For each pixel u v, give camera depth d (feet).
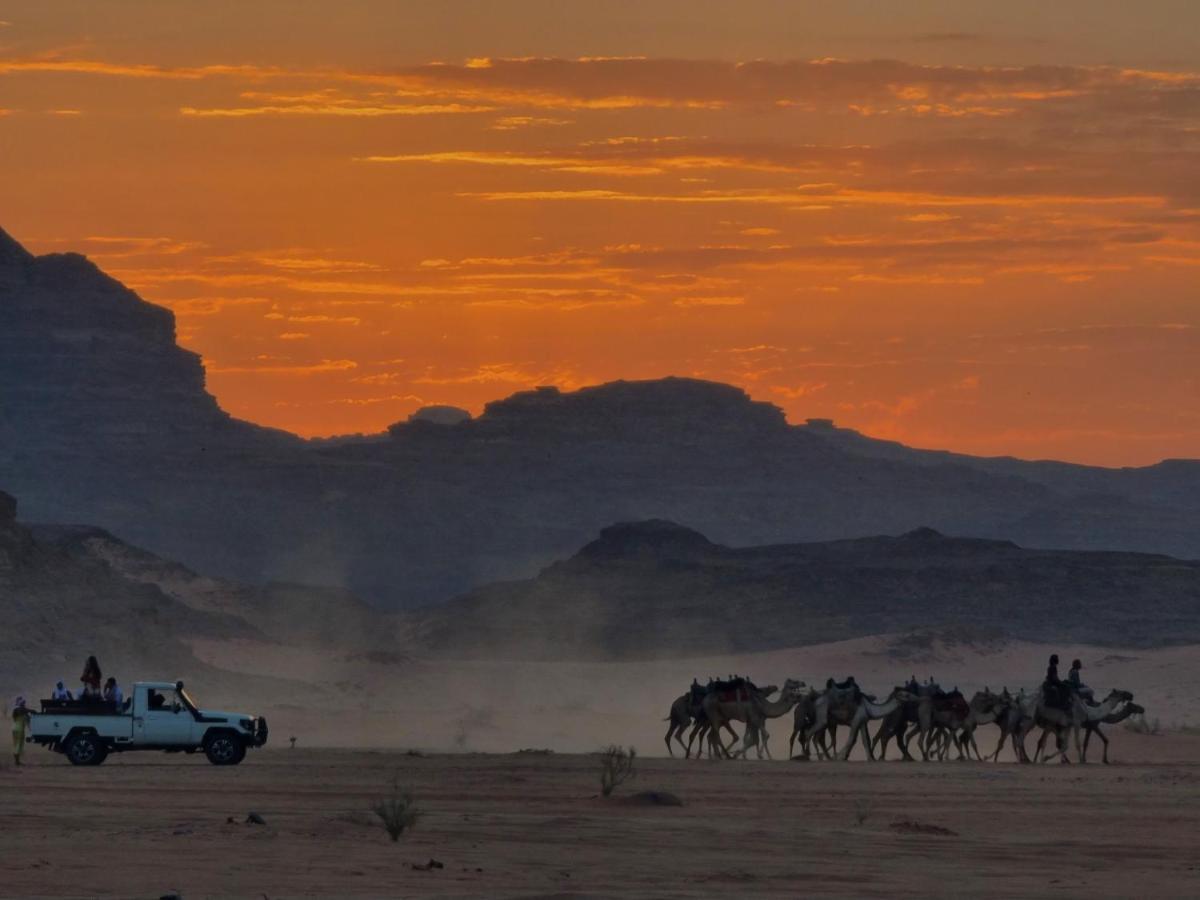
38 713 476.54
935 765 509.76
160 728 476.95
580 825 318.24
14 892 222.07
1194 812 367.86
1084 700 536.01
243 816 318.24
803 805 375.86
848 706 533.14
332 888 231.30
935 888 245.45
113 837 279.69
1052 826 337.93
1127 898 238.48
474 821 321.52
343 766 484.74
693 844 292.20
